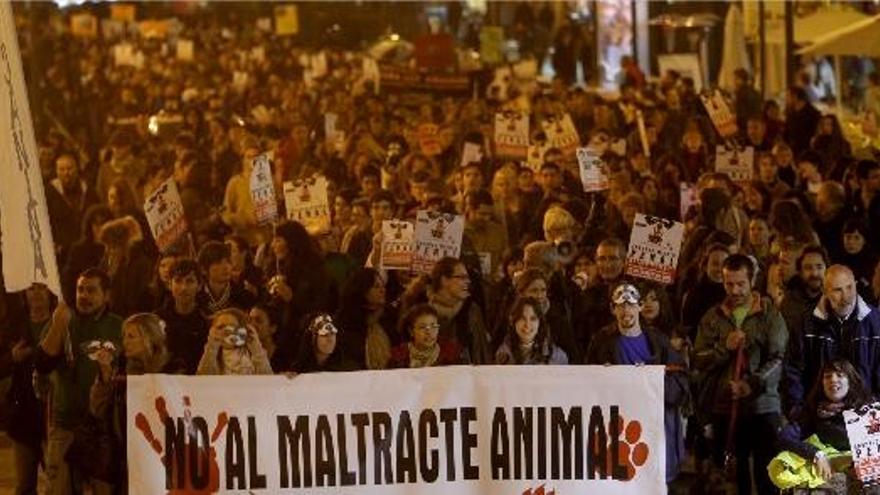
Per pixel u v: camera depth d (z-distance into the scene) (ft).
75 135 84.94
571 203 49.96
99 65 106.01
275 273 42.91
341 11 131.03
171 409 32.42
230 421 32.55
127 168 65.10
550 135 61.57
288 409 32.71
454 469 33.17
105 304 35.70
